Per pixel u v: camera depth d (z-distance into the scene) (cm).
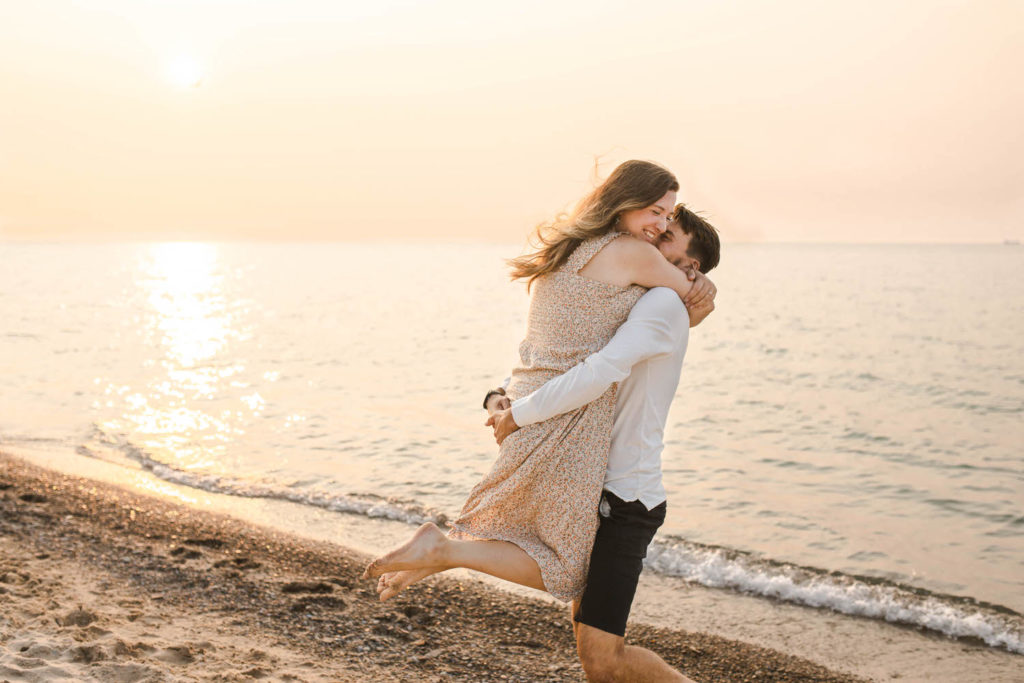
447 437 1045
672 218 256
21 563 506
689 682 250
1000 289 5588
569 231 247
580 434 243
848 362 2183
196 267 9325
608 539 245
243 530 624
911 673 433
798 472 955
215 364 1805
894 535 702
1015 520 755
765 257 16150
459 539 252
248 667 360
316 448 966
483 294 4981
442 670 390
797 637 478
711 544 659
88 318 2947
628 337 236
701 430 1236
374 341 2425
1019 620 504
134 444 951
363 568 543
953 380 1844
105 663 328
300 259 13488
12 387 1368
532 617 468
